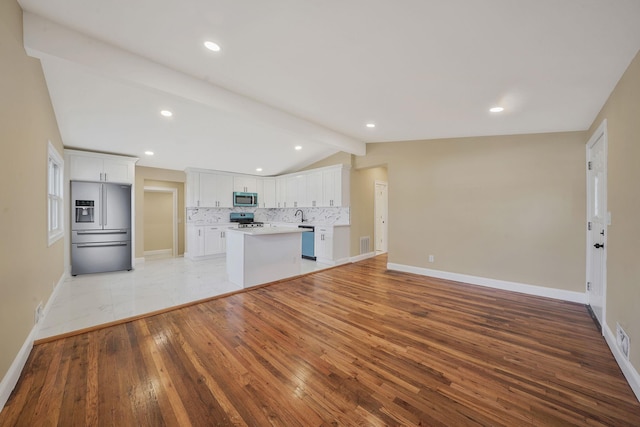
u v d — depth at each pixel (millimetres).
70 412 1490
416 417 1471
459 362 2000
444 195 4328
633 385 1682
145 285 3953
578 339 2354
